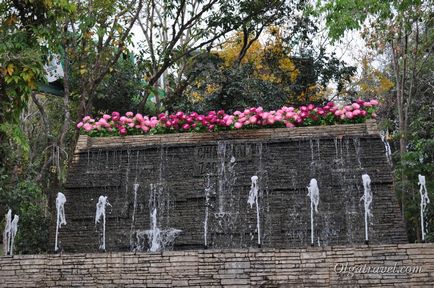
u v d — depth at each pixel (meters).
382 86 23.98
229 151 13.01
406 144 18.78
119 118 14.45
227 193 12.60
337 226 11.95
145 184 12.91
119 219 12.68
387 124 19.67
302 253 9.64
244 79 17.53
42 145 24.56
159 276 9.88
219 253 9.81
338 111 13.77
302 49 21.97
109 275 9.98
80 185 13.05
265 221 12.20
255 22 21.53
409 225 16.80
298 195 12.37
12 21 12.95
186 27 20.81
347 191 12.24
